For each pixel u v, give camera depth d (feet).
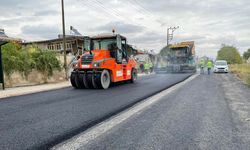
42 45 107.34
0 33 103.19
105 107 22.24
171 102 23.95
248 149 11.26
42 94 34.14
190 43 97.81
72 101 26.53
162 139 12.75
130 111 20.11
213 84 41.98
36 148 11.92
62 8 61.46
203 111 19.47
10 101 28.04
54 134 14.14
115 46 43.42
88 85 40.42
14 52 49.24
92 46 45.42
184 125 15.42
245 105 21.89
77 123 16.56
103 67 39.47
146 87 39.24
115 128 15.11
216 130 14.24
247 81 42.93
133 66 50.67
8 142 12.86
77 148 11.78
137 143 12.21
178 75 74.64
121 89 37.93
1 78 40.55
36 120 17.72
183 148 11.42
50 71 57.00
